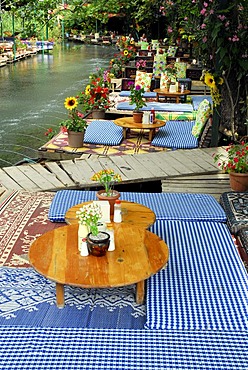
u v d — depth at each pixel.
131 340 2.37
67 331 2.45
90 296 2.81
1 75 14.77
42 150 6.02
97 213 2.80
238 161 4.39
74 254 2.75
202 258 3.14
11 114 9.43
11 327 2.46
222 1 5.50
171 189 4.57
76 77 14.31
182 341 2.36
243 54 5.71
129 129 6.70
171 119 7.65
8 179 4.73
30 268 3.12
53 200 4.06
